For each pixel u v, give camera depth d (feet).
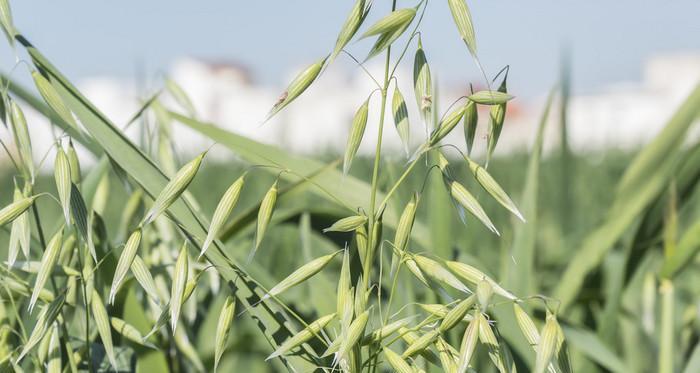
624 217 2.41
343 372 1.71
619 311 2.54
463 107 1.68
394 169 2.27
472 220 2.61
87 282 1.83
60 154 1.73
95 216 1.98
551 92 2.45
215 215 1.68
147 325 2.00
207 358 2.35
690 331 2.46
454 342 2.09
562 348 1.65
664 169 2.40
